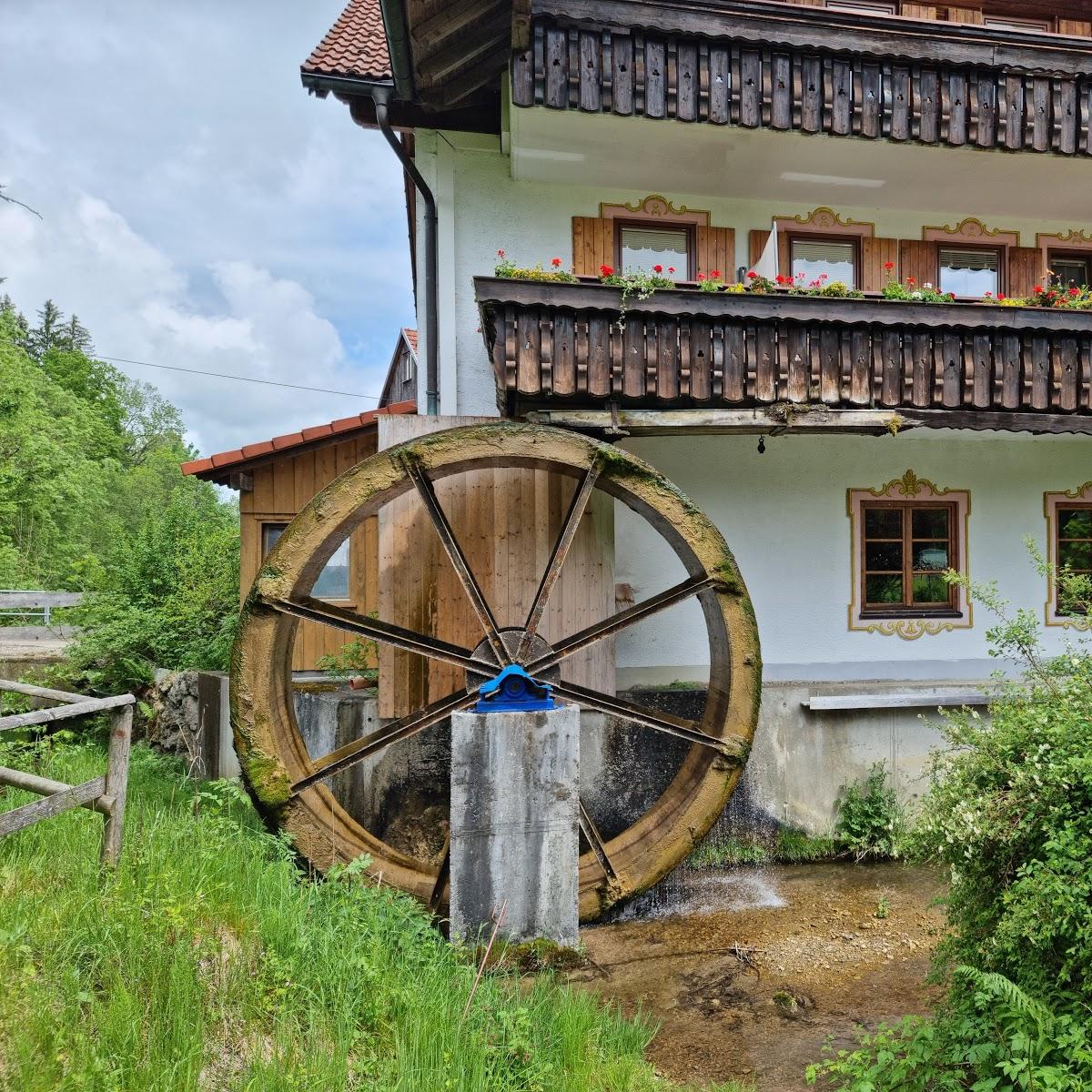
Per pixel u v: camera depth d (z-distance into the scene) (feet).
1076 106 19.45
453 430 16.07
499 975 14.11
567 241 21.52
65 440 94.22
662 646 21.94
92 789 10.58
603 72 17.39
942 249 23.57
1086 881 8.50
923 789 20.77
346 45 21.26
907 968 15.06
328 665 22.21
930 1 22.45
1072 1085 7.27
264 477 24.72
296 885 13.67
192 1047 7.88
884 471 23.21
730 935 16.62
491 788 14.84
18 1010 7.53
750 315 17.30
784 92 18.33
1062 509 24.34
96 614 29.53
